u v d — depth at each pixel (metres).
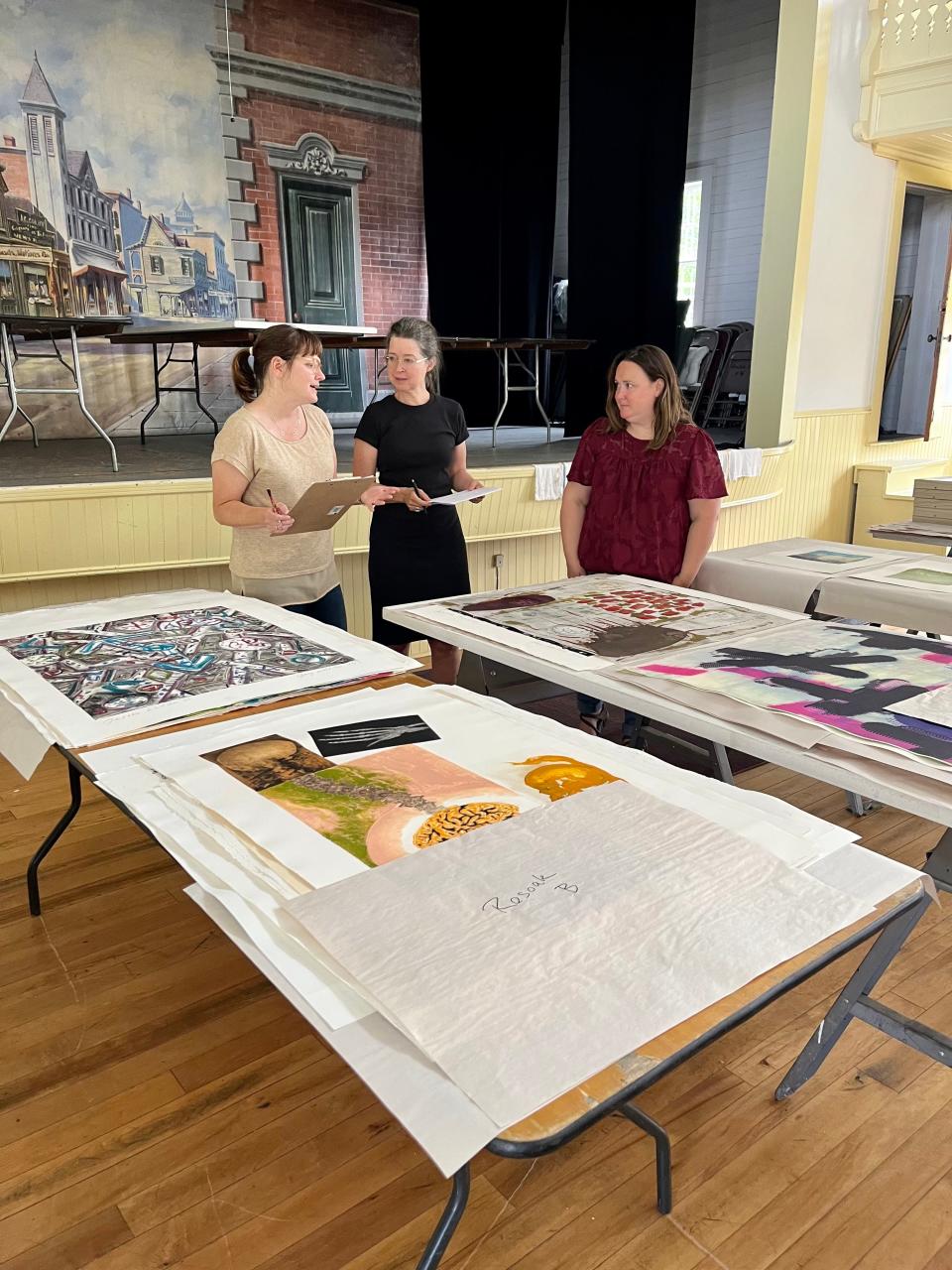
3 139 6.02
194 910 2.09
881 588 2.01
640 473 2.29
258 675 1.47
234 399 7.28
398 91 7.77
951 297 6.66
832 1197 1.33
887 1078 1.58
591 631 1.68
